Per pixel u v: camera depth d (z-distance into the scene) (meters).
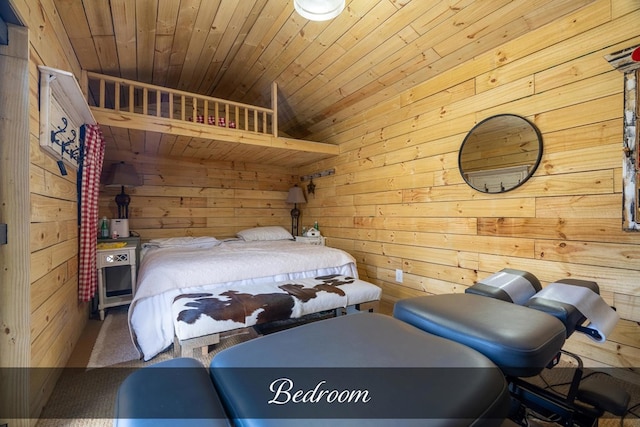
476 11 2.02
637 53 1.58
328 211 4.17
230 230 4.38
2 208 1.26
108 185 3.38
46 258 1.54
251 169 4.54
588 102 1.78
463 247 2.47
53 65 1.78
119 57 2.69
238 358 0.74
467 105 2.43
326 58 2.83
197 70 3.21
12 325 1.27
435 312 0.99
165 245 3.35
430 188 2.74
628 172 1.63
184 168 4.05
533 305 1.06
